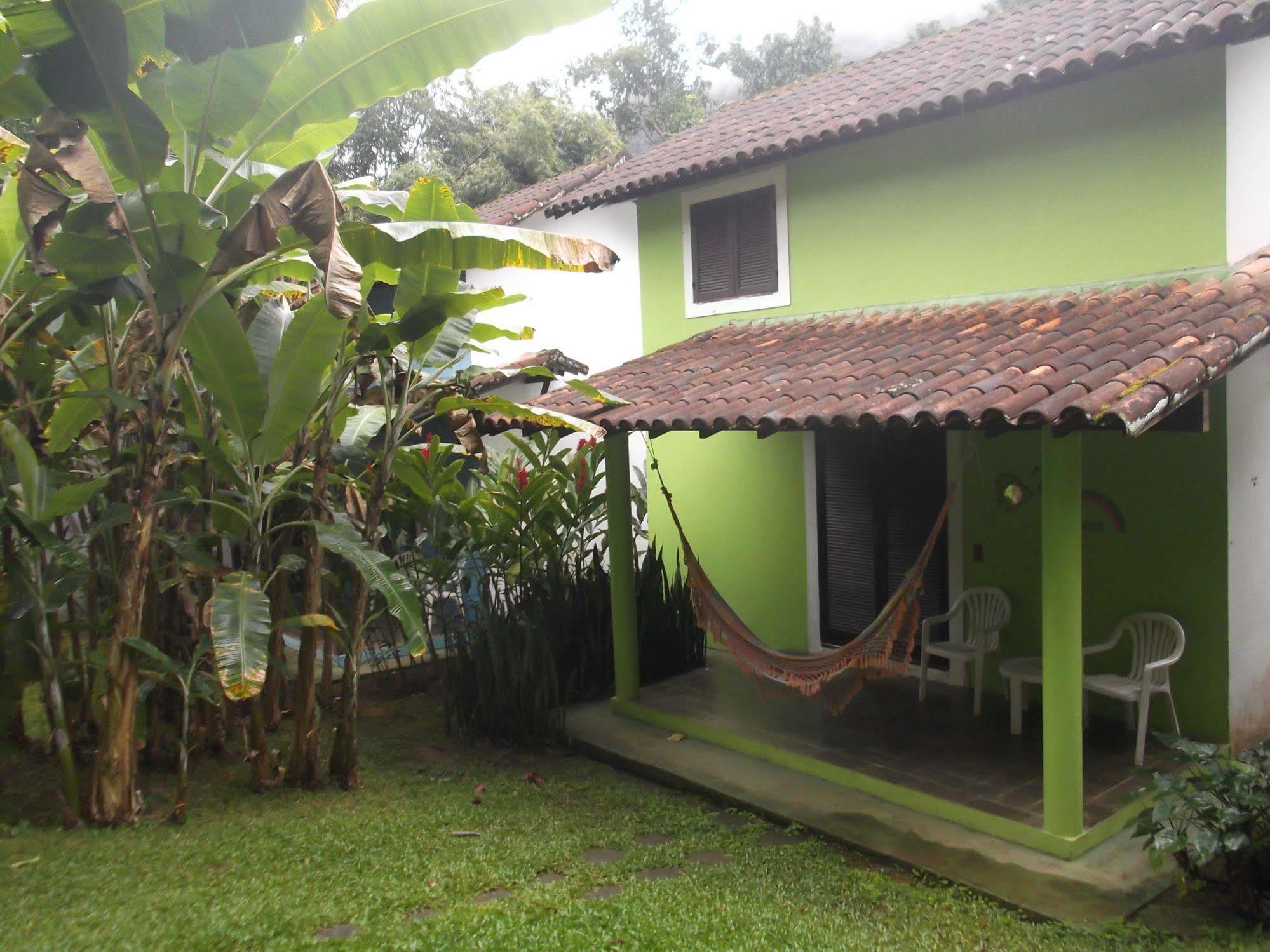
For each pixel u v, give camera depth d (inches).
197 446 258.7
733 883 210.7
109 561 264.1
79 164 191.8
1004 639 327.9
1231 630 269.9
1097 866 217.8
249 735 295.0
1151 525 284.4
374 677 411.2
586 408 317.1
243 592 233.3
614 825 248.5
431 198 259.6
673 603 383.2
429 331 253.6
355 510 367.9
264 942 172.1
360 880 205.9
